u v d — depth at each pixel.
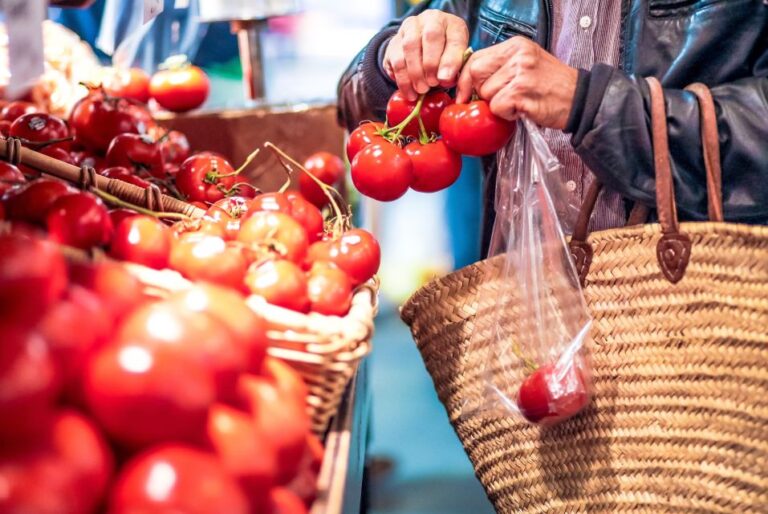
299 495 1.03
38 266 0.82
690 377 1.48
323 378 1.18
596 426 1.54
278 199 1.53
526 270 1.56
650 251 1.47
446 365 1.67
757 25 1.66
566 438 1.57
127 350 0.82
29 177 1.49
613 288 1.50
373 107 2.00
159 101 2.94
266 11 3.28
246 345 0.99
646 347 1.50
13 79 1.35
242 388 0.96
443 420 4.41
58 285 0.84
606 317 1.51
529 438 1.60
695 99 1.50
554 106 1.55
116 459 0.84
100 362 0.81
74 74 2.79
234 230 1.49
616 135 1.51
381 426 4.31
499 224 1.74
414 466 3.83
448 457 3.93
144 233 1.22
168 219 1.61
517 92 1.54
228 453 0.86
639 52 1.73
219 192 1.93
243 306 1.02
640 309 1.49
